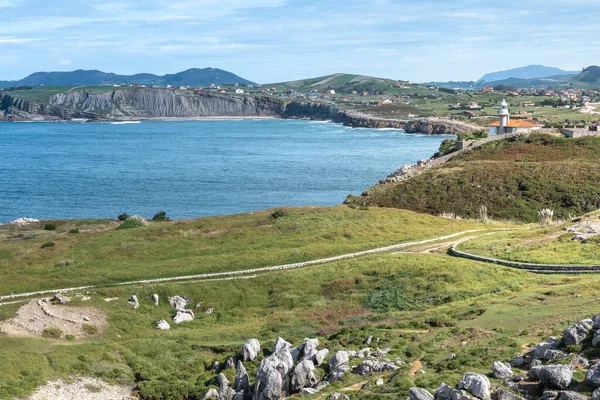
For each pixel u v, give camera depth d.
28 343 47.25
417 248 71.75
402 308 53.72
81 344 48.53
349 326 50.94
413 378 33.50
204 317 57.12
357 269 62.50
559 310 42.53
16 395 40.03
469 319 45.06
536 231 73.06
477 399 27.72
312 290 59.78
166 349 49.72
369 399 31.22
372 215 88.25
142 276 63.75
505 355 34.69
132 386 44.28
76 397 41.72
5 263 70.38
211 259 68.12
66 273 65.12
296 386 37.47
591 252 60.06
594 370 27.38
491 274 57.81
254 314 57.19
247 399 38.50
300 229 79.94
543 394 27.25
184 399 41.53
